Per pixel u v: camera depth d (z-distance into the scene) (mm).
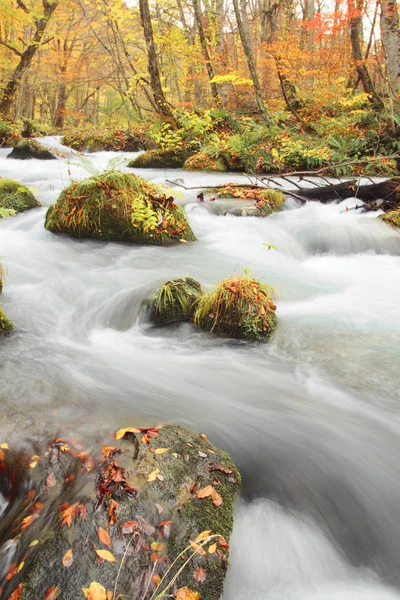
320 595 2232
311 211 9281
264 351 4211
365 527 2592
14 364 3666
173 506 2260
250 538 2438
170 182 10828
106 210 6656
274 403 3439
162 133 15906
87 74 32094
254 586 2246
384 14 14273
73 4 22844
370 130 14414
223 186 10000
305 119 16750
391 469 2891
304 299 5523
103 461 2506
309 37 17453
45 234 6961
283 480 2801
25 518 2246
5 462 2600
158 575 1953
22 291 5172
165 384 3629
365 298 5586
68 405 3150
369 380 3699
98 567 1936
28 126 21516
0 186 8031
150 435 2729
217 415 3258
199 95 25750
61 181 11180
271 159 13250
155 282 4926
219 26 20453
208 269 6117
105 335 4570
